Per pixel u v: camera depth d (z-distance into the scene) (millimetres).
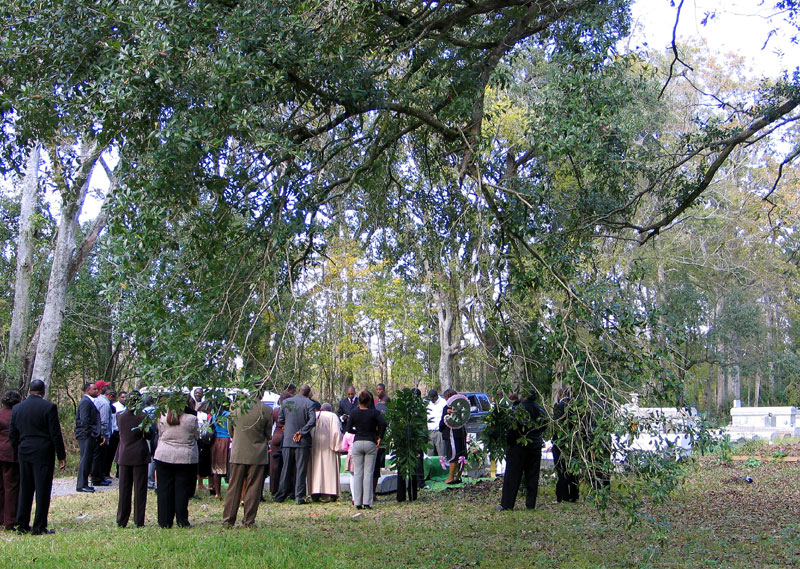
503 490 10688
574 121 9062
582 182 11000
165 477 9070
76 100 6891
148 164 6250
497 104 14016
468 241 8930
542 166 9656
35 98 6902
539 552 7656
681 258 31500
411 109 8500
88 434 13430
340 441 12242
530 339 7949
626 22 10211
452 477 13539
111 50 6617
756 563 6957
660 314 7445
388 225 10672
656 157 10453
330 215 8297
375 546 7988
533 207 8195
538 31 9828
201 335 6152
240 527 9086
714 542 8055
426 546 8078
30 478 8625
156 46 6191
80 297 24047
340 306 26062
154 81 6363
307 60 6836
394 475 13531
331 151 8992
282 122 7320
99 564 6668
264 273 6395
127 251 6035
